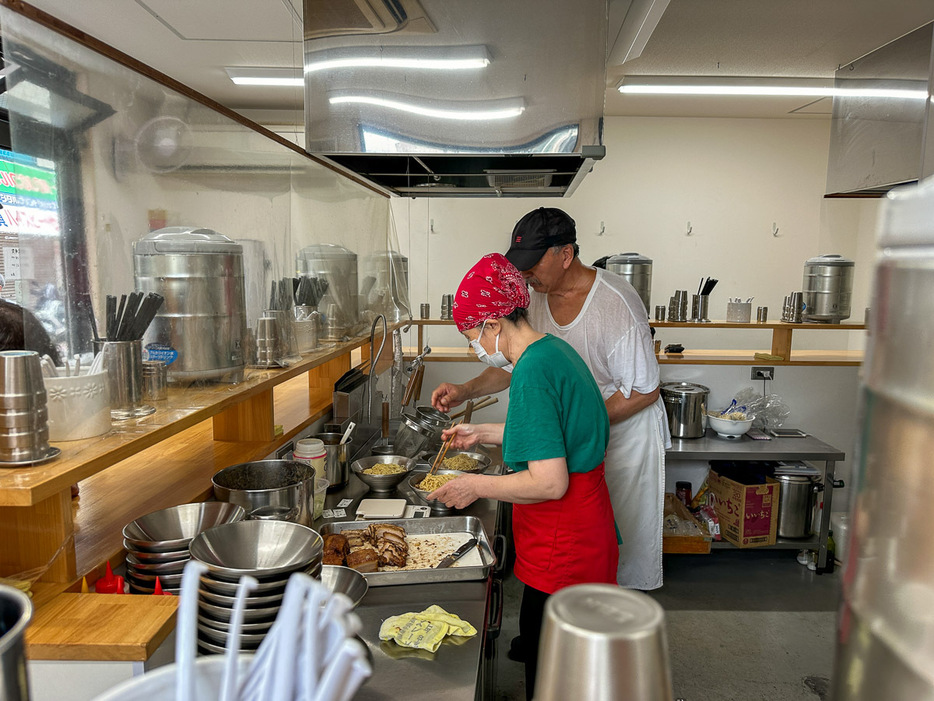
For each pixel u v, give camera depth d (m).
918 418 0.28
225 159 1.71
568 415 1.66
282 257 2.12
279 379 1.75
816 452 3.38
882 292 0.31
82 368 1.16
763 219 5.71
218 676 0.54
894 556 0.30
